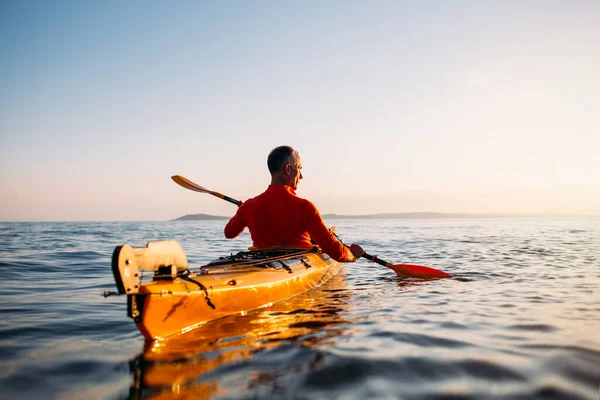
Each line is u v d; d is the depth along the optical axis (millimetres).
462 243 12406
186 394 1810
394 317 3195
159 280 2686
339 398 1733
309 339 2578
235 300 3111
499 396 1748
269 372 2027
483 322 3049
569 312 3404
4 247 11219
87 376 2068
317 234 3816
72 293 4586
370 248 10789
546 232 20078
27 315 3486
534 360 2195
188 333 2697
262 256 3943
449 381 1911
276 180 4012
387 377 1954
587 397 1740
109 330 3006
